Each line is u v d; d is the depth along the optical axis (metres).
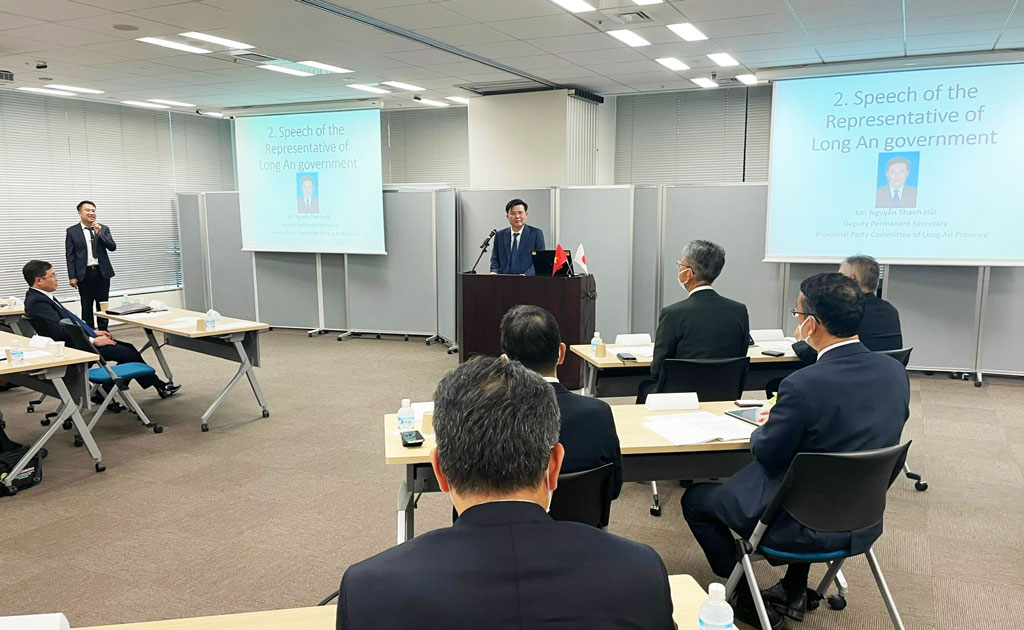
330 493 3.93
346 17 5.39
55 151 8.92
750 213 6.82
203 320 5.13
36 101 8.68
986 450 4.53
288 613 1.51
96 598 2.85
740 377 3.43
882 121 6.29
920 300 6.47
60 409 5.23
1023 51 6.46
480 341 6.02
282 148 8.63
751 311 6.93
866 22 5.60
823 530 2.10
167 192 10.47
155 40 6.01
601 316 7.30
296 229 8.69
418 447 2.46
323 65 7.30
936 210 6.22
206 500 3.83
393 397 5.95
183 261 9.52
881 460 2.02
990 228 6.09
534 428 0.99
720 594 1.36
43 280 5.03
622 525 3.51
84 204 7.83
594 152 9.88
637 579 0.92
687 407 2.96
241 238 9.10
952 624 2.62
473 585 0.88
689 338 3.45
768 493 2.23
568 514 2.09
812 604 2.70
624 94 9.80
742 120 9.83
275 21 5.46
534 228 6.71
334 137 8.34
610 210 7.13
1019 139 5.93
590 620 0.88
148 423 5.06
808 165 6.53
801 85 6.49
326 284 8.75
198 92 8.75
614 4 5.15
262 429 5.07
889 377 2.18
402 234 8.26
